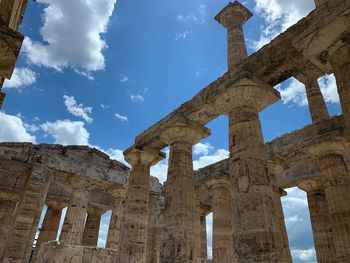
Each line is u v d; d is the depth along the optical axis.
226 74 9.89
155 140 13.05
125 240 12.08
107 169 20.50
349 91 5.84
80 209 18.41
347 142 11.47
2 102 5.18
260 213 7.28
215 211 17.56
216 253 16.27
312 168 15.52
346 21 6.20
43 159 17.94
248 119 8.89
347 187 11.16
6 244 14.88
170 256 9.53
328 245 13.88
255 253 6.84
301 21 7.90
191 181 11.17
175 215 10.20
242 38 11.43
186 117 11.45
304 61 8.52
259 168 8.02
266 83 9.15
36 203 16.42
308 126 13.88
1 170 17.52
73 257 11.45
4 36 4.47
